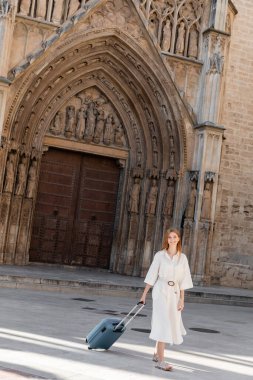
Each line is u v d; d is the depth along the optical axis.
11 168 22.09
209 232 23.52
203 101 24.09
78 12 22.22
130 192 24.64
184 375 7.79
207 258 23.56
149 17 23.94
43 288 17.86
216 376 8.05
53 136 23.77
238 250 25.73
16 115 21.83
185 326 13.38
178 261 8.38
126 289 19.16
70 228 24.42
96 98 24.67
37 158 23.23
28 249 23.03
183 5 24.62
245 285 25.80
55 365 7.38
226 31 24.89
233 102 25.91
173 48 24.20
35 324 10.96
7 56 21.00
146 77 24.00
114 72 24.28
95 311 14.11
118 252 24.53
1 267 20.48
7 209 22.11
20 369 6.93
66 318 12.32
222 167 25.55
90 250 24.67
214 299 20.19
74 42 22.28
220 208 25.45
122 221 24.67
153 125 24.59
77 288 18.34
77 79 23.88
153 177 24.48
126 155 24.92
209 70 24.08
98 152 24.55
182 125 23.94
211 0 24.89
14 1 21.08
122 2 23.22
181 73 24.31
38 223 23.86
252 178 26.14
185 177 24.02
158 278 8.39
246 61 26.25
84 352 8.53
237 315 17.28
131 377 7.17
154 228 24.36
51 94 23.30
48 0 22.27
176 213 23.95
